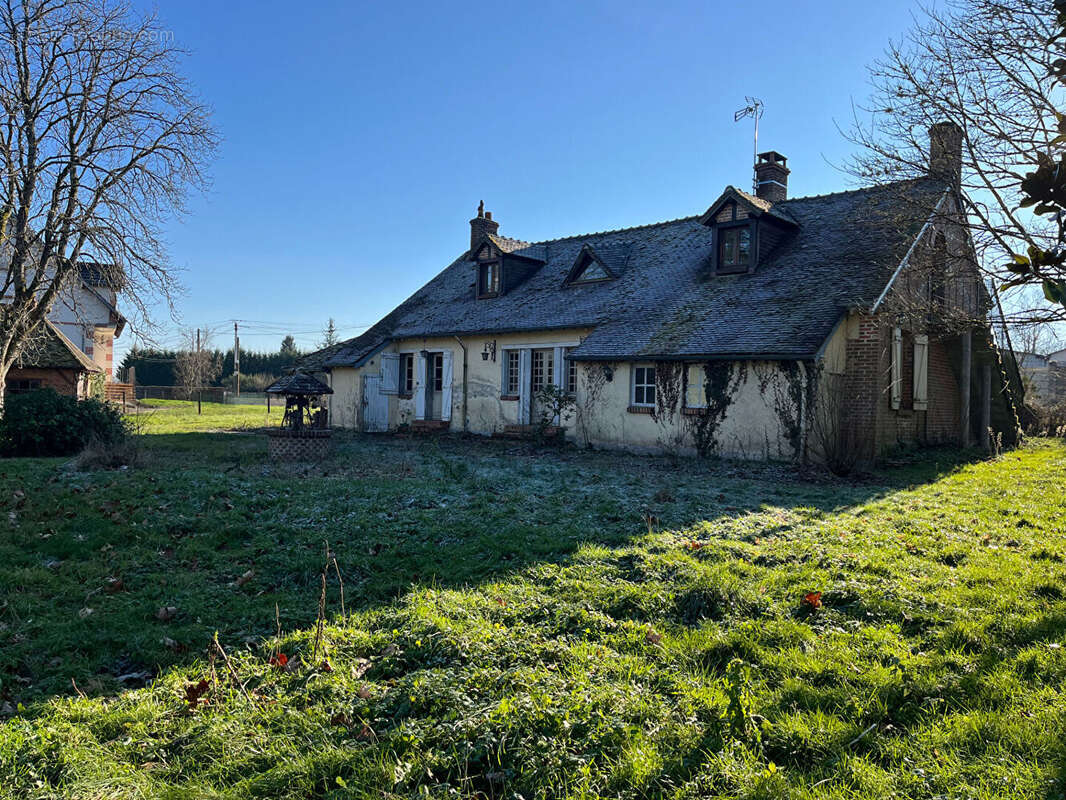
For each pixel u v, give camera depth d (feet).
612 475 39.70
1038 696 11.75
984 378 55.11
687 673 13.43
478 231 92.48
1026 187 5.96
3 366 53.01
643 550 21.38
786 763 10.48
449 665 13.64
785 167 66.18
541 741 10.68
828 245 52.65
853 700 11.94
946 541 22.59
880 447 46.03
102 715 12.17
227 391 173.58
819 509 28.86
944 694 12.10
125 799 9.73
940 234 40.27
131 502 27.89
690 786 9.68
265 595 18.95
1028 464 44.57
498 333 65.72
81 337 98.89
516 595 17.84
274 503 28.84
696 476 40.09
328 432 45.11
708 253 61.36
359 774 10.20
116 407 54.49
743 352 44.57
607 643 14.97
